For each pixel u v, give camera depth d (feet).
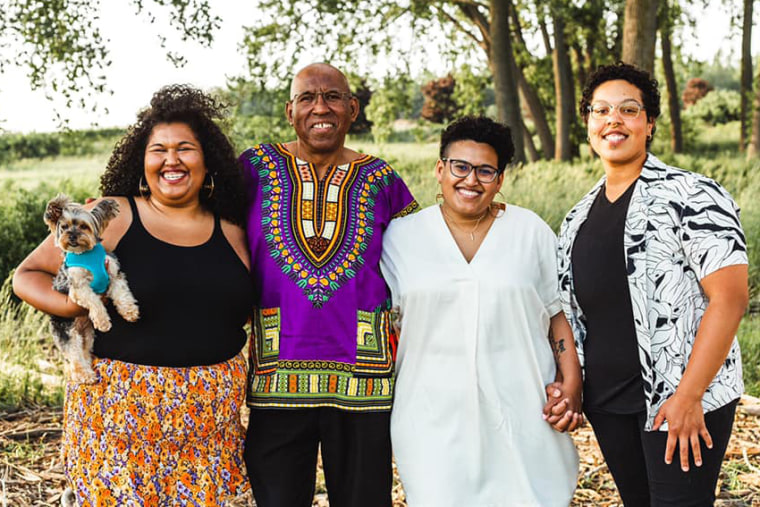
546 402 11.18
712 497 9.80
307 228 11.49
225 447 10.77
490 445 11.03
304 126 11.89
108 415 10.15
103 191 11.27
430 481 10.96
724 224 9.36
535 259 11.22
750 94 80.12
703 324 9.38
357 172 12.10
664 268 9.71
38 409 18.94
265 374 11.32
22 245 29.17
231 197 11.46
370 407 11.32
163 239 10.65
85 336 10.47
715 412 9.61
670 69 81.76
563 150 70.08
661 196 9.81
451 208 11.22
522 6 69.15
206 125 11.07
